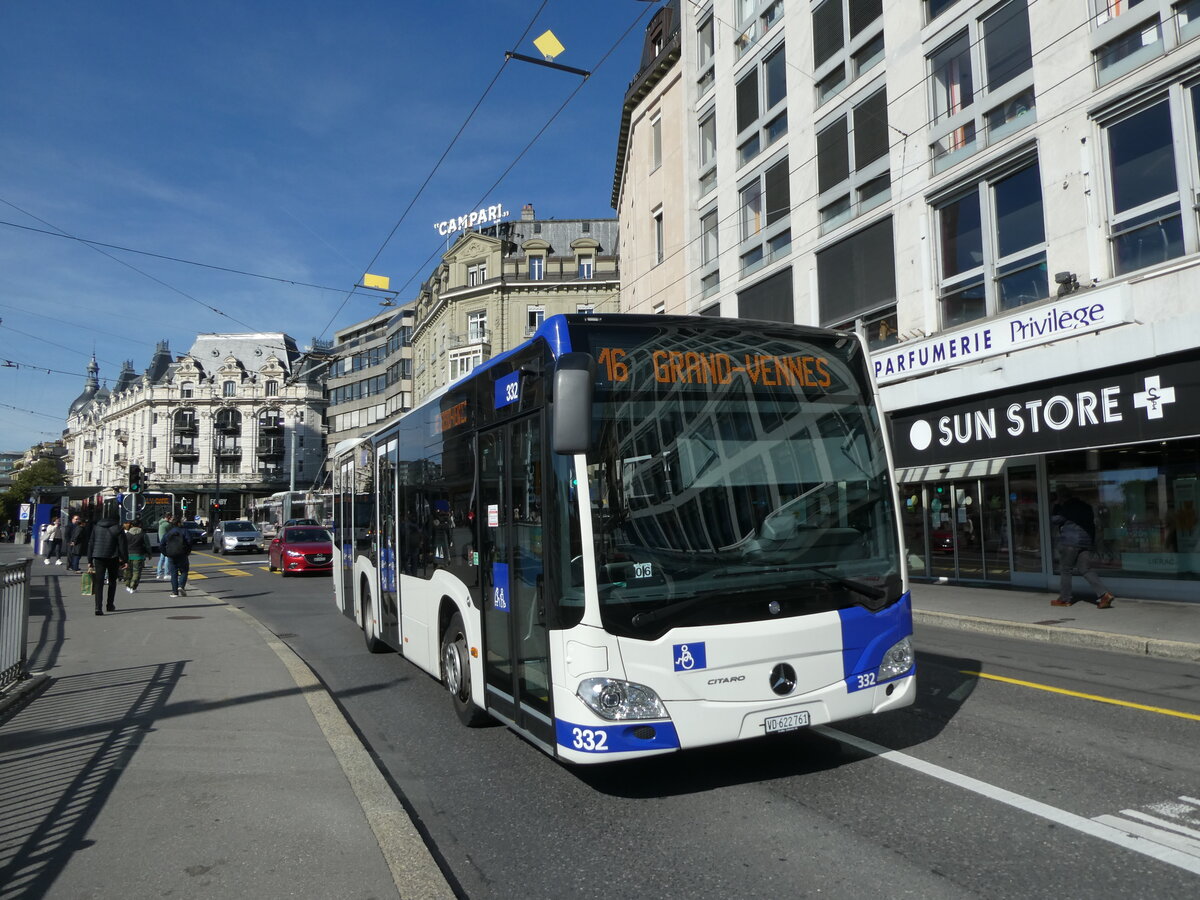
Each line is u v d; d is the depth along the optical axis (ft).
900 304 53.47
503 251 180.45
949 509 53.52
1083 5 41.70
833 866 12.37
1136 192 39.70
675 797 15.60
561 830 14.30
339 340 270.67
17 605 25.71
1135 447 41.88
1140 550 41.65
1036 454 45.24
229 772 17.04
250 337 324.19
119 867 12.61
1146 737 18.78
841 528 16.28
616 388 15.31
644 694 14.15
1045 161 43.55
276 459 305.94
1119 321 37.96
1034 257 44.83
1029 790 15.31
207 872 12.41
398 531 28.09
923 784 15.75
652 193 87.66
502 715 17.94
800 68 63.41
